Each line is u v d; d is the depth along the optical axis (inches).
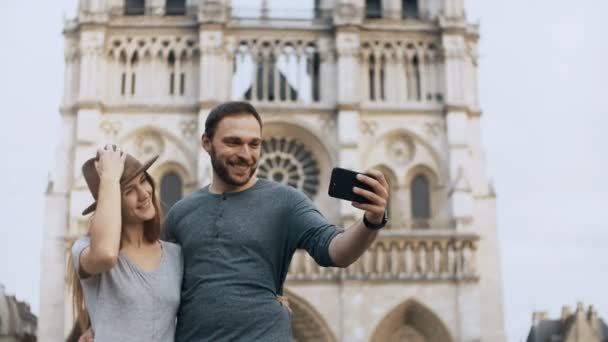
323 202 2942.9
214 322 349.7
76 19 3043.8
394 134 3006.9
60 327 2753.4
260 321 350.9
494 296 2883.9
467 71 3107.8
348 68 3004.4
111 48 3026.6
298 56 3063.5
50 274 2787.9
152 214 362.0
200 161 2886.3
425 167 2987.2
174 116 2965.1
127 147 2947.8
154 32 3048.7
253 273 358.3
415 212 2960.1
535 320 3134.8
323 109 2989.7
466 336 2736.2
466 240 2819.9
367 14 3203.7
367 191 332.8
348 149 2918.3
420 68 3070.9
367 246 344.5
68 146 2918.3
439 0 3157.0
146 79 3009.4
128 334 343.6
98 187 369.7
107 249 330.6
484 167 3019.2
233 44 3046.3
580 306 3024.1
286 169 2992.1
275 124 2992.1
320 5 3164.4
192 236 370.3
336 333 2726.4
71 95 2977.4
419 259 2802.7
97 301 348.8
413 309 2790.4
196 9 3107.8
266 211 370.6
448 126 2979.8
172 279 358.3
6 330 2225.6
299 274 2753.4
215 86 2957.7
